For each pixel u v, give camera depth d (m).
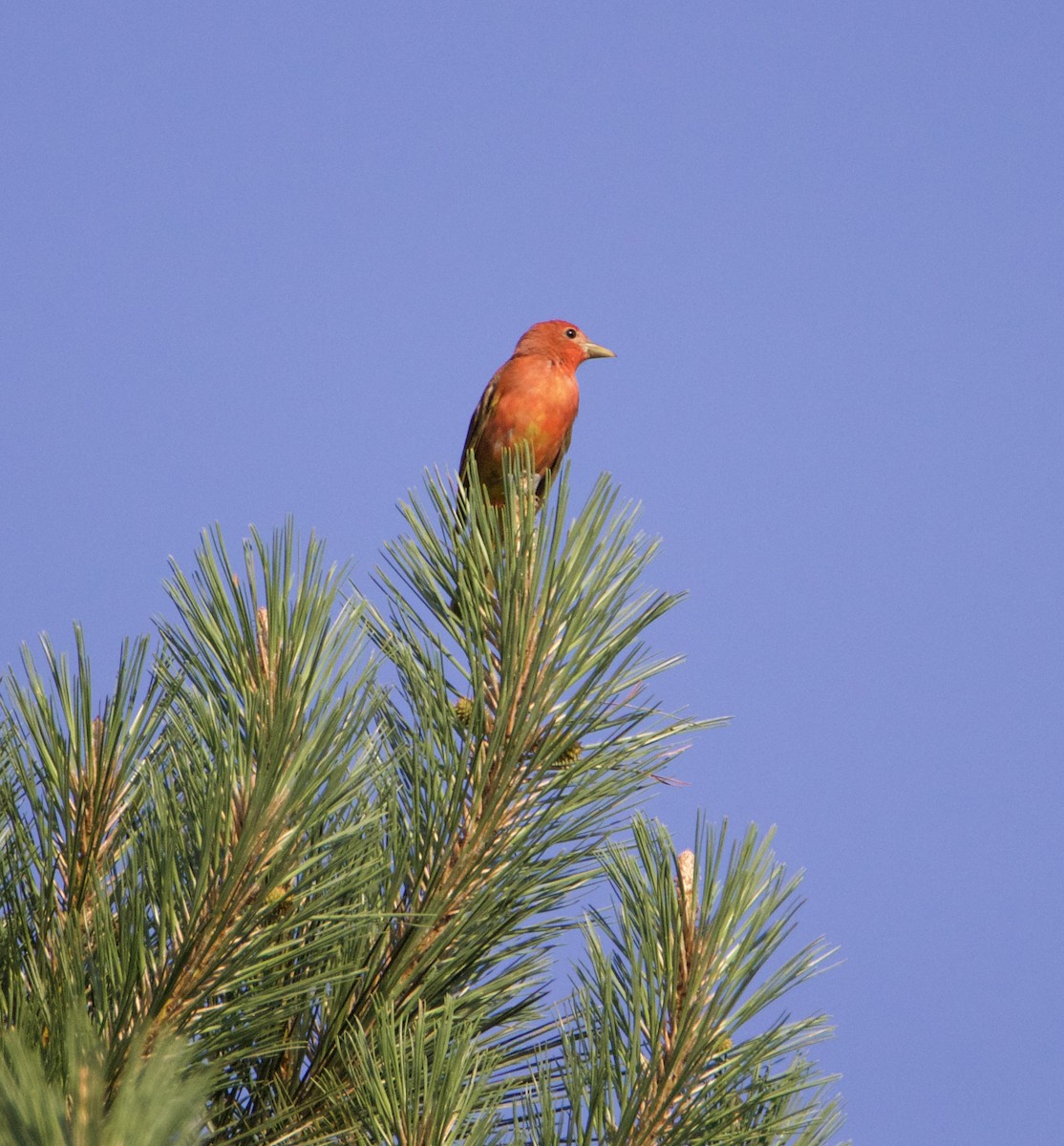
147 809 4.92
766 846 5.13
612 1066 4.85
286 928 4.74
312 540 5.18
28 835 4.80
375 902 5.39
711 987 4.86
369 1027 5.20
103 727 4.98
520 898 5.55
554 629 5.60
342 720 4.93
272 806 4.69
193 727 5.15
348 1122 4.80
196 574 5.26
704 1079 4.88
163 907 4.61
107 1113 3.91
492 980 5.51
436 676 5.77
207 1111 4.66
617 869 5.23
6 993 4.39
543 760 5.64
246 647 5.16
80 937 4.49
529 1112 4.62
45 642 5.04
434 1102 4.45
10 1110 2.31
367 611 5.97
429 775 5.57
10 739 4.92
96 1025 4.27
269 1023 4.69
